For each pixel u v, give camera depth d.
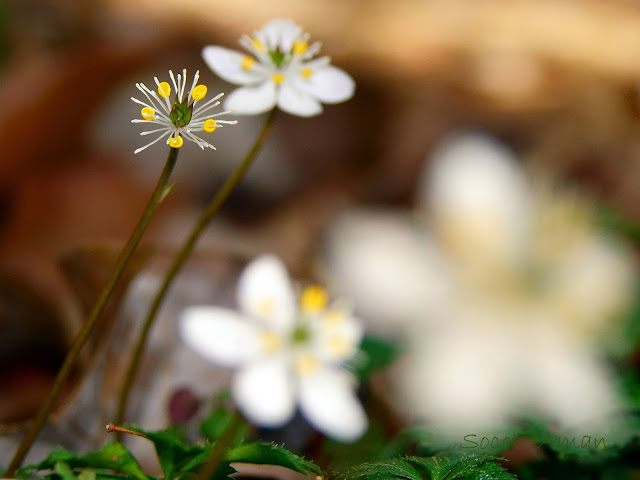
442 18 0.36
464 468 0.14
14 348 0.21
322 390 0.13
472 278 0.14
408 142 0.31
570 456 0.16
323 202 0.28
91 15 0.35
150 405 0.18
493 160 0.14
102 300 0.14
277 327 0.13
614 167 0.29
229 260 0.19
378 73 0.35
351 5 0.36
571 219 0.14
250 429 0.17
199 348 0.13
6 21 0.35
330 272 0.20
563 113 0.33
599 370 0.15
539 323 0.14
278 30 0.15
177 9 0.34
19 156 0.28
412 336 0.14
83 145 0.29
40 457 0.16
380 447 0.17
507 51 0.35
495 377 0.14
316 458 0.17
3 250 0.26
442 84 0.34
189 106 0.14
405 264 0.14
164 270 0.19
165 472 0.14
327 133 0.31
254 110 0.15
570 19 0.35
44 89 0.30
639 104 0.32
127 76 0.32
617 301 0.14
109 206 0.27
